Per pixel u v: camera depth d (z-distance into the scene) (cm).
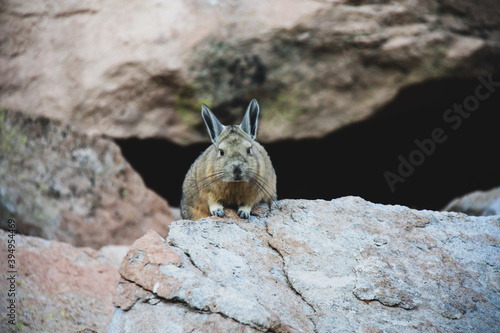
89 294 1021
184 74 1429
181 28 1467
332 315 652
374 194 1482
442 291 704
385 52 1395
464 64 1377
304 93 1412
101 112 1472
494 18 1445
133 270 659
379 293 686
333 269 724
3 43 1599
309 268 725
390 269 730
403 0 1445
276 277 707
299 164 1475
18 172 1474
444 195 1473
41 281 1003
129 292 649
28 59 1573
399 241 788
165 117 1446
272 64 1423
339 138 1421
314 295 682
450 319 661
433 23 1416
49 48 1570
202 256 695
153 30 1480
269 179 897
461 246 795
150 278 646
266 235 792
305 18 1429
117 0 1580
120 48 1490
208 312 611
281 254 751
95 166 1472
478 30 1429
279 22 1429
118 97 1459
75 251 1130
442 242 800
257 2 1478
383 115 1405
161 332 605
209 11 1482
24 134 1505
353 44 1409
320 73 1413
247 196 845
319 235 787
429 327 644
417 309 671
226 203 873
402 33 1405
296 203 877
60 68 1531
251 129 927
